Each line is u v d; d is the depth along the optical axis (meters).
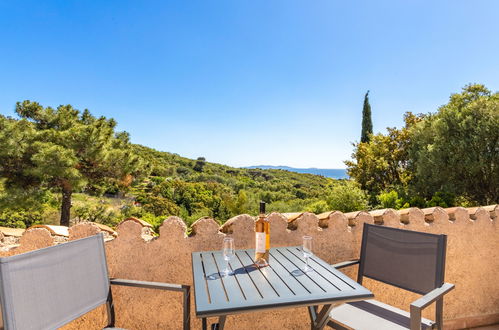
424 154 8.77
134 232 1.81
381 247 1.84
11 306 1.07
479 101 7.86
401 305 2.28
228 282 1.27
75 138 10.73
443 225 2.39
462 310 2.45
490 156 7.41
